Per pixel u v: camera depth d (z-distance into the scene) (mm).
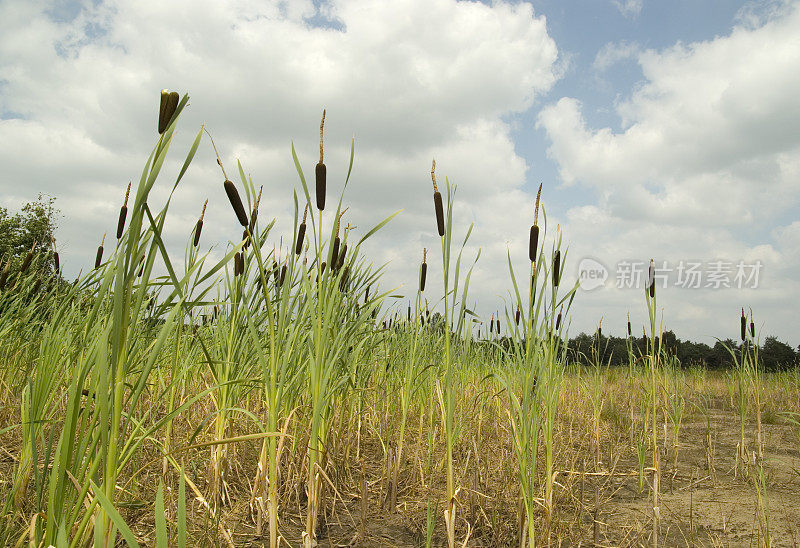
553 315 3195
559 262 3160
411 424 6273
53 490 1657
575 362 7141
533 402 2951
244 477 4199
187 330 4090
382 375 5336
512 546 3418
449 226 2787
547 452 3297
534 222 2859
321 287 2855
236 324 3561
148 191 1484
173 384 3486
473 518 3801
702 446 7074
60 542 1448
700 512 4230
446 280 2812
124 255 1524
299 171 2654
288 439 3693
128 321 1659
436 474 4824
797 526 3875
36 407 2746
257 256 2506
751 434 7984
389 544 3398
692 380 12312
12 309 4355
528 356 2885
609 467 5703
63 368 3158
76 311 3518
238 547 2996
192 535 3148
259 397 4785
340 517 3803
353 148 2691
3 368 4523
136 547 1377
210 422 4223
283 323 2912
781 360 16359
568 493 4410
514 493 4117
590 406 8461
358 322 3736
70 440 1661
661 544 3553
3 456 3855
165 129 1514
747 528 3842
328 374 2979
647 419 5871
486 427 5809
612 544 3500
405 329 5730
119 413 1626
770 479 5297
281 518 3635
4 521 2693
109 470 1597
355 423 5160
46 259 4984
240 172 2900
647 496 4730
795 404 10234
